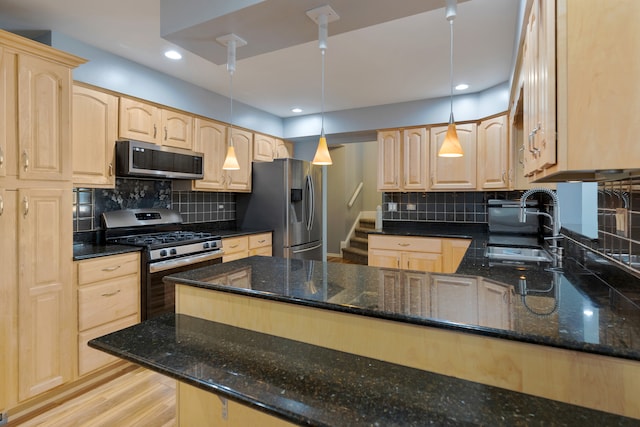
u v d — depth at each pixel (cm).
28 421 192
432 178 377
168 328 134
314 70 299
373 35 237
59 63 210
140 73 288
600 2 92
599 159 92
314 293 124
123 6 204
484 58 272
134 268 258
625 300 117
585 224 238
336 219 686
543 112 110
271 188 408
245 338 124
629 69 89
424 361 101
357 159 714
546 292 127
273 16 147
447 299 117
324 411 81
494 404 83
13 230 190
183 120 327
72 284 219
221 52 182
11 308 190
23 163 193
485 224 383
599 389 82
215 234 348
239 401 88
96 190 286
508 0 194
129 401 212
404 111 389
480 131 353
